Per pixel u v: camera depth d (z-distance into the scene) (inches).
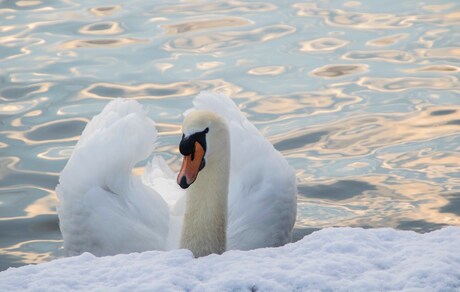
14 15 800.9
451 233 281.3
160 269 257.6
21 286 252.5
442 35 740.0
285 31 754.8
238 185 454.6
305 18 781.3
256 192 453.4
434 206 500.7
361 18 780.0
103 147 448.1
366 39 737.0
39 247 473.7
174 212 447.2
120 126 450.3
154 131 451.2
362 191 520.7
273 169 462.6
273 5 815.1
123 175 445.7
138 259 269.0
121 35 753.0
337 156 560.4
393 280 249.0
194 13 798.5
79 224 448.8
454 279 246.5
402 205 503.8
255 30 756.6
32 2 833.5
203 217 353.4
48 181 536.1
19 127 603.5
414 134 585.6
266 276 249.4
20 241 478.6
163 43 734.5
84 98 643.5
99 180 446.3
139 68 691.4
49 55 717.9
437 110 616.7
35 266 265.0
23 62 705.6
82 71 688.4
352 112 617.3
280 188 458.9
